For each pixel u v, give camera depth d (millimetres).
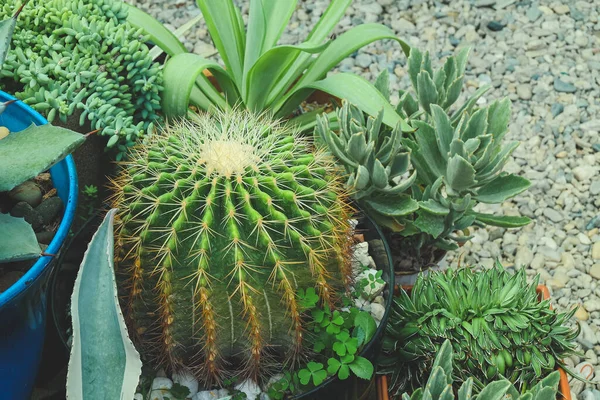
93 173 1358
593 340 1436
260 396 1096
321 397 1074
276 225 1022
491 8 2031
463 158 1232
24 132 975
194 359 1104
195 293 1009
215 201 1024
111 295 953
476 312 1181
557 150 1715
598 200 1634
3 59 993
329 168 1146
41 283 1001
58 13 1229
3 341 1000
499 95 1825
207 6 1401
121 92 1258
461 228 1344
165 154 1078
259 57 1316
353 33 1418
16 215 1063
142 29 1306
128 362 958
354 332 1106
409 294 1299
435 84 1361
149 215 1034
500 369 1160
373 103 1303
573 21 2002
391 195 1306
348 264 1127
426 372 1193
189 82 1277
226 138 1082
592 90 1831
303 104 1620
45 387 1211
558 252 1564
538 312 1200
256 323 1030
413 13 2023
